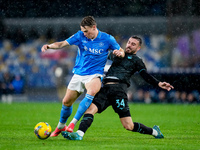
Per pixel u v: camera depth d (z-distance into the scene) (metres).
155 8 75.69
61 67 62.97
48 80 70.50
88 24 20.17
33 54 73.94
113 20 74.25
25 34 77.06
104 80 21.16
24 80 69.00
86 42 20.83
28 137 21.95
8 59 73.38
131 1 75.75
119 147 17.84
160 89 58.78
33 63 72.31
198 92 56.81
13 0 76.44
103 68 21.31
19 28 76.94
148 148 17.67
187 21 72.19
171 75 56.19
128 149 17.28
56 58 72.12
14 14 77.00
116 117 38.25
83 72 20.91
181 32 72.31
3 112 43.16
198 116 39.25
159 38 72.81
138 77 59.09
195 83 56.12
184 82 56.44
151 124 31.81
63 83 62.81
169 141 20.55
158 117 38.34
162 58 69.25
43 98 69.12
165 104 57.31
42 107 50.94
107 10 75.50
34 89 69.94
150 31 74.00
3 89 66.19
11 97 66.31
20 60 72.94
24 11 76.88
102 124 31.39
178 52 70.12
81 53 21.30
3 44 76.25
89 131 26.19
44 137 20.12
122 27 74.38
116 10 75.62
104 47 20.91
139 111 45.44
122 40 73.56
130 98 59.84
